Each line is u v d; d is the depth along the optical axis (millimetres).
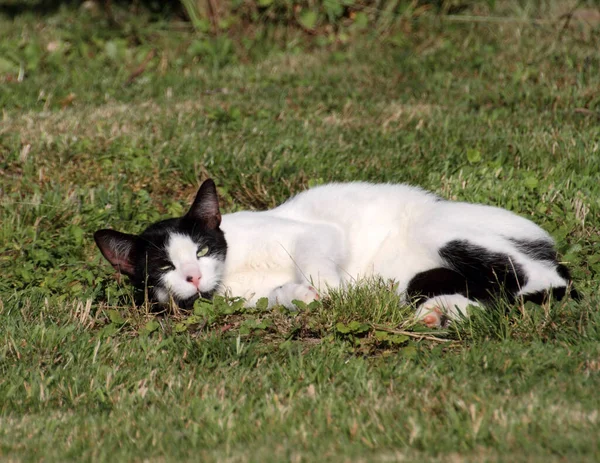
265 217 9164
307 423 5621
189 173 11914
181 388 6480
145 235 8664
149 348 7367
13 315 8281
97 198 11484
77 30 20672
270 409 5875
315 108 14945
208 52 19109
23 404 6387
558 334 6906
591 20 18766
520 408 5512
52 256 9977
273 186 11164
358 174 11406
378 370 6586
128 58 19297
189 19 21094
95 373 6867
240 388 6402
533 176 11055
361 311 7621
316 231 8711
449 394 5891
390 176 11203
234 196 11430
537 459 4734
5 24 22234
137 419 5969
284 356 7105
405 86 16125
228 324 8023
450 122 13523
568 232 9508
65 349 7371
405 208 8922
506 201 10430
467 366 6477
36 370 6930
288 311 8039
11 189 11867
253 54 19188
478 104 14844
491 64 16641
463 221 8391
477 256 8164
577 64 16000
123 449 5465
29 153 12766
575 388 5797
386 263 8742
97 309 8688
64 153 12633
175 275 8469
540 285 7875
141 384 6621
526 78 15586
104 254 8703
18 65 18766
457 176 11258
